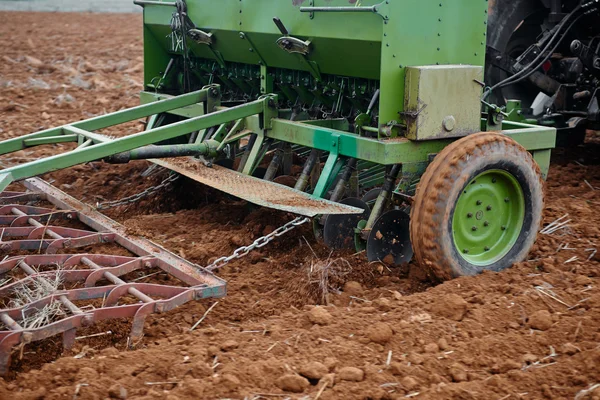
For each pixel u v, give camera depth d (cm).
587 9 864
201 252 658
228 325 527
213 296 529
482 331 502
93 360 458
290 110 750
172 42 825
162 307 501
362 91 684
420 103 580
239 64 822
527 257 624
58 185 873
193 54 857
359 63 642
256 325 513
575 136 1005
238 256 594
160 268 599
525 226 617
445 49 607
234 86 861
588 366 454
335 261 607
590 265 620
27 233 635
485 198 600
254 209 754
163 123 869
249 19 731
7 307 534
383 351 476
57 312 499
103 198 834
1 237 619
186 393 418
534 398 427
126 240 626
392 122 593
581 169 928
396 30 582
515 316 523
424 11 591
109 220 677
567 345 478
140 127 1164
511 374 445
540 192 617
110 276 548
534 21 952
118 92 1424
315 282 580
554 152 1001
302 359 459
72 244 618
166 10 827
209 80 858
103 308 482
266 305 561
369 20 598
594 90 886
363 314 525
